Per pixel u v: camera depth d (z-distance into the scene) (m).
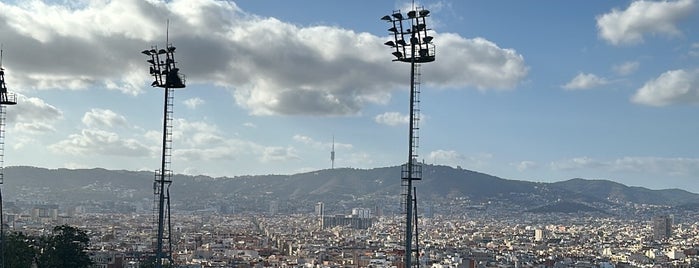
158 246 147.88
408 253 128.25
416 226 129.50
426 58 125.62
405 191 129.50
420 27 125.50
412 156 127.75
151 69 146.75
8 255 195.88
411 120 127.31
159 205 148.25
